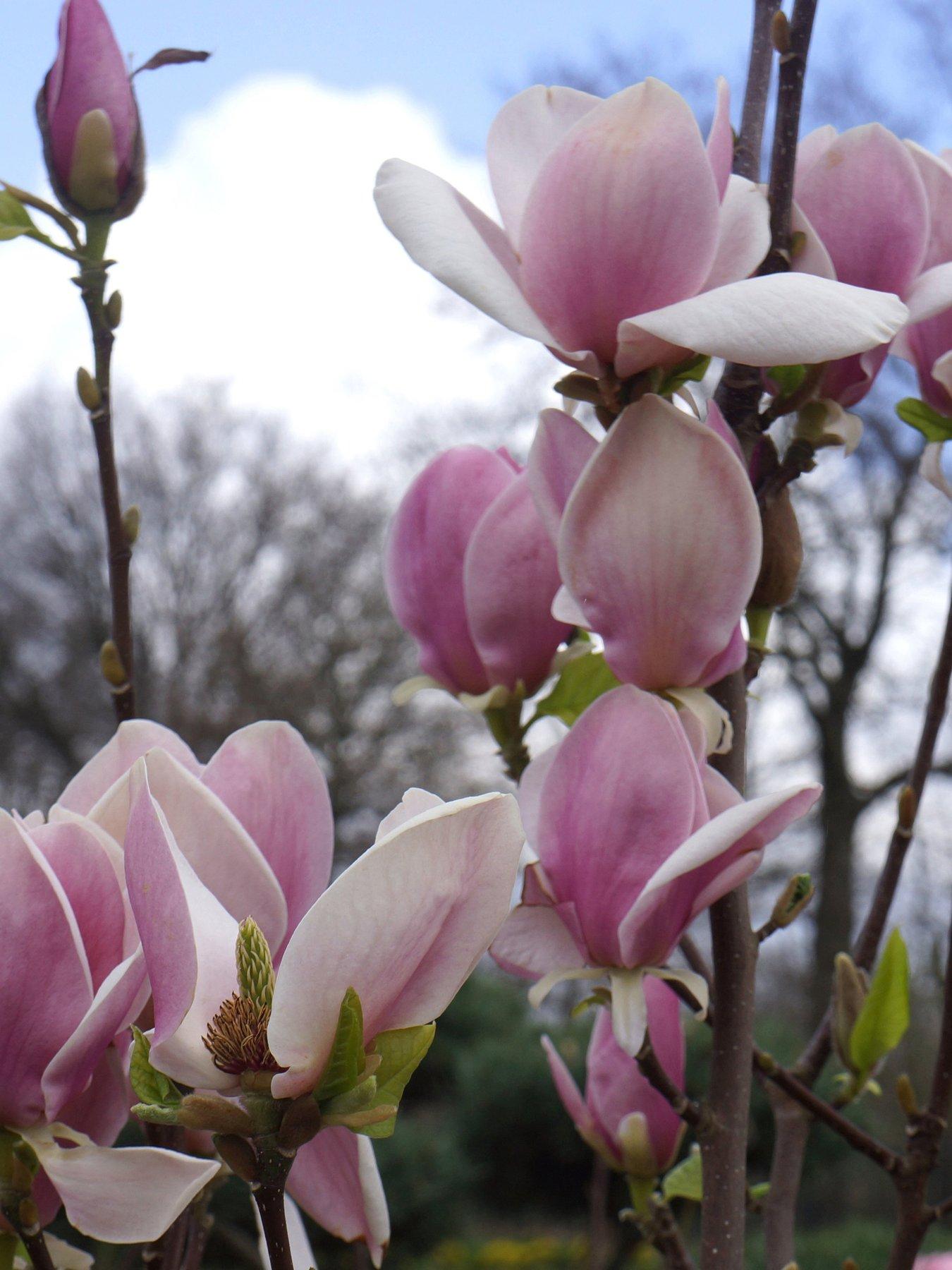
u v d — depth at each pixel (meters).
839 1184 6.83
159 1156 0.55
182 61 0.80
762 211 0.66
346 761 10.58
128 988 0.56
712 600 0.65
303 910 0.64
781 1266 0.79
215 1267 3.55
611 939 0.64
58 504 11.41
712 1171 0.68
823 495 8.05
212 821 0.61
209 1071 0.53
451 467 0.85
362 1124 0.52
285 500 11.39
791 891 0.70
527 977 0.67
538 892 0.66
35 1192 0.60
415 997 0.53
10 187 0.78
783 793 0.61
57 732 11.44
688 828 0.63
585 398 0.67
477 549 0.82
